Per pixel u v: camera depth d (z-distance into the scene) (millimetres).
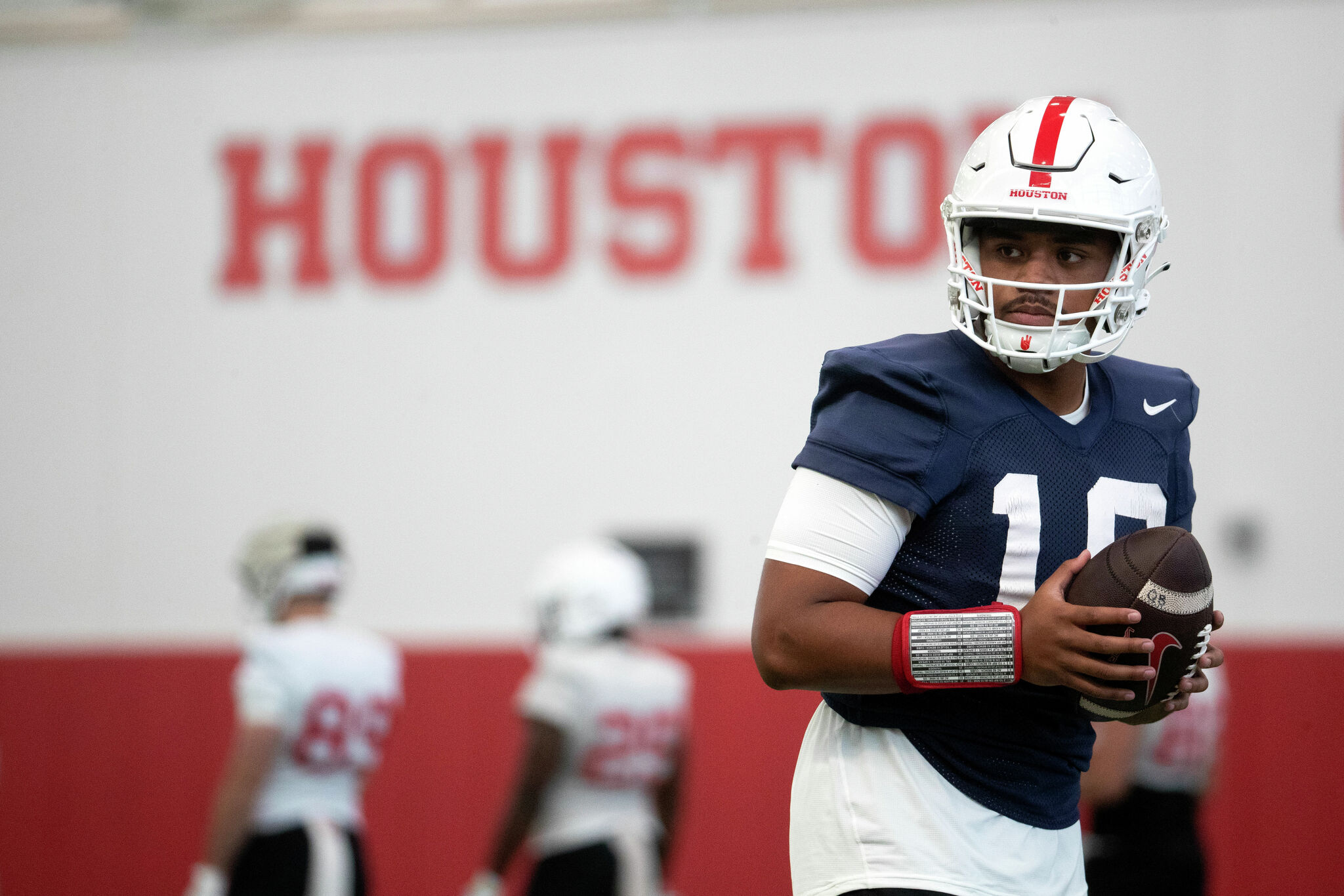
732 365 19938
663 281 20156
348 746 13938
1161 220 6234
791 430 19734
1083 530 6215
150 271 21344
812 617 6023
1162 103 18781
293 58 21281
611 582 15695
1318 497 18141
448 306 20672
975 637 5816
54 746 20812
